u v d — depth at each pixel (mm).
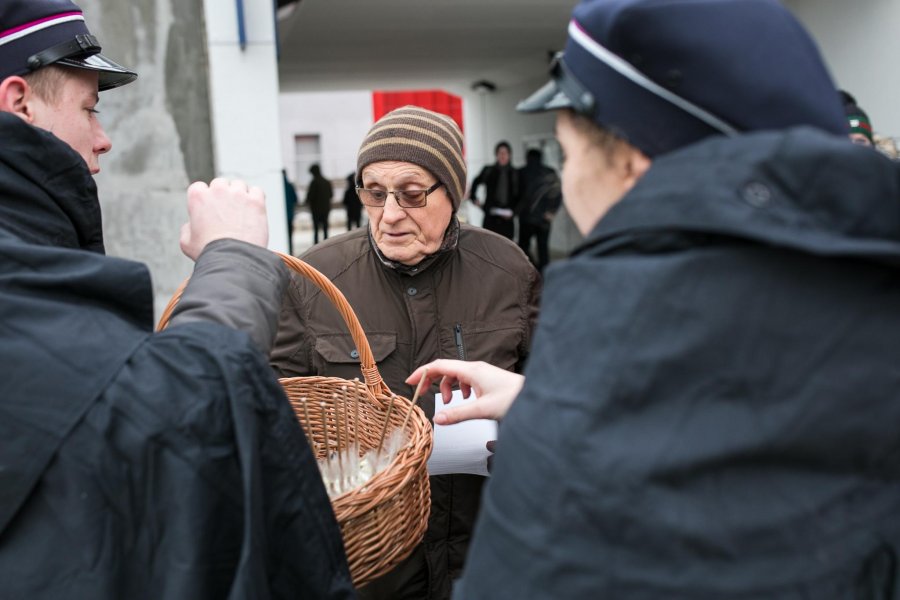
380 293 1812
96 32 4102
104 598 812
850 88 6000
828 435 675
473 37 9781
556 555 681
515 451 729
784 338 675
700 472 663
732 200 663
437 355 1795
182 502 827
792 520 668
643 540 661
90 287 901
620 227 724
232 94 4234
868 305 694
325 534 947
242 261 1044
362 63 11992
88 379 846
